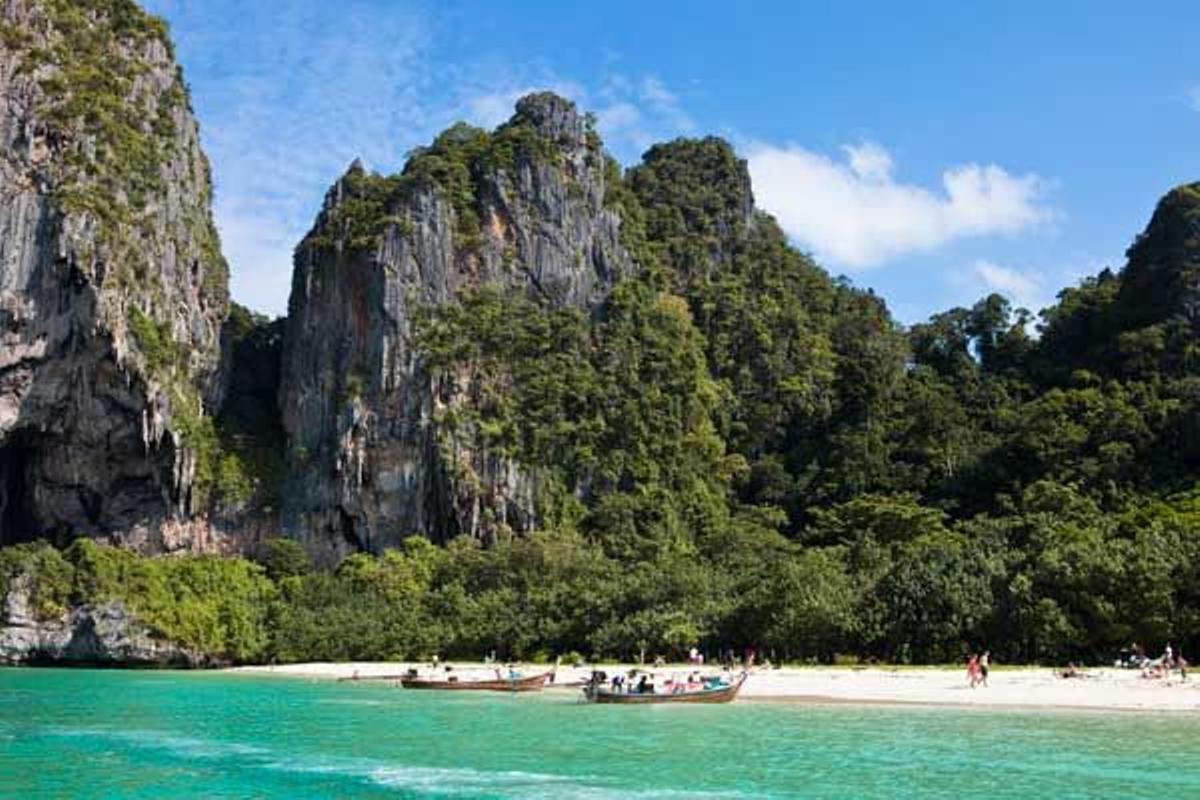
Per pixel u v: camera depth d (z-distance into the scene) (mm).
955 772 35125
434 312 148625
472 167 163250
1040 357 167625
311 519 141500
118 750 42781
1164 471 124062
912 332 187750
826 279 199000
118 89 139625
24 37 131500
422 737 45656
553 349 152000
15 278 123188
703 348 170125
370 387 144125
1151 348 144000
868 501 130375
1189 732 43500
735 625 86938
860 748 40219
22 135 126625
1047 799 30969
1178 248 153875
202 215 154750
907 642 77750
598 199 171000
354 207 154750
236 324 166625
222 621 113125
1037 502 118000
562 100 173625
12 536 133375
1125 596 70562
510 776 35781
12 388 124812
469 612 108562
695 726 47750
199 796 33344
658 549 129875
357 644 108000
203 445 140875
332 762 39250
